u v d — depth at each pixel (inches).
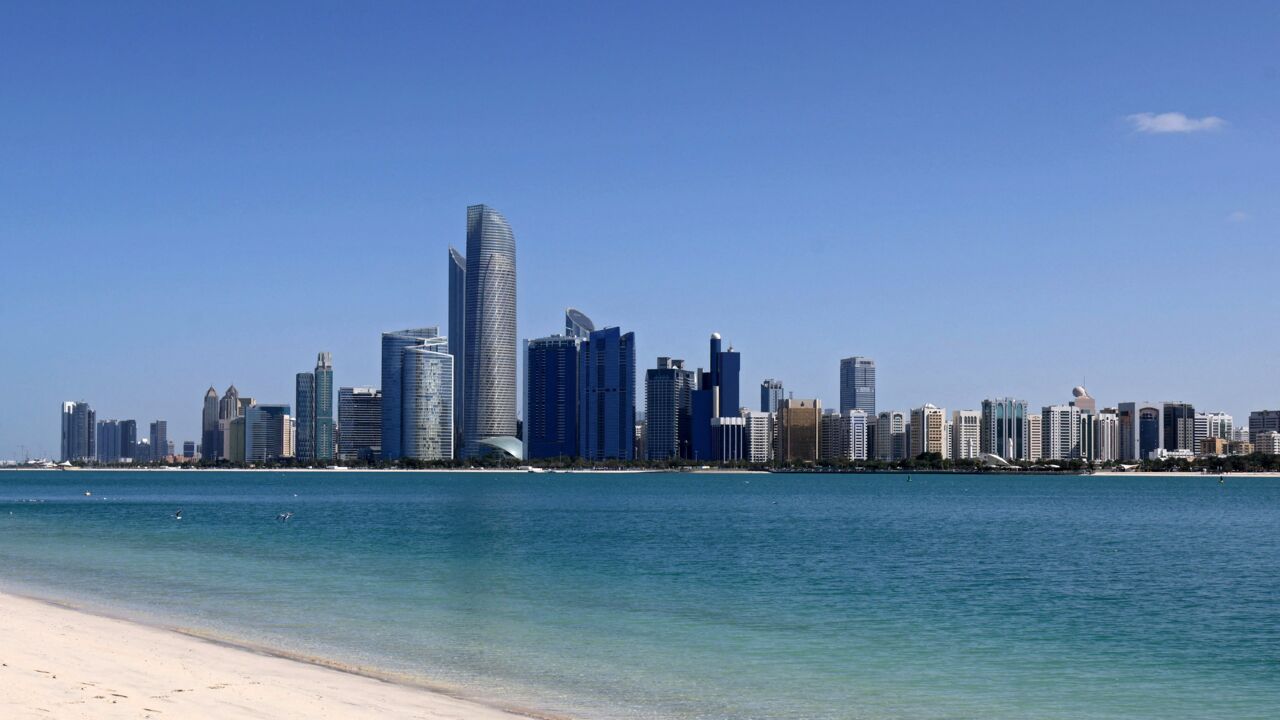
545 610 2126.0
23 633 1483.8
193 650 1456.7
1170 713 1314.0
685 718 1219.2
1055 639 1845.5
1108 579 2896.2
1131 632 1936.5
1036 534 5044.3
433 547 3870.6
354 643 1668.3
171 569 2888.8
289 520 6008.9
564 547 3941.9
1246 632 1950.1
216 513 6919.3
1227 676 1537.9
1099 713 1307.8
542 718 1160.2
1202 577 2967.5
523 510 7770.7
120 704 1032.2
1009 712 1302.9
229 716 1011.9
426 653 1594.5
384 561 3240.7
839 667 1555.1
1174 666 1609.3
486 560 3316.9
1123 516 7155.5
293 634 1744.6
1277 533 5201.8
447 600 2257.6
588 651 1646.2
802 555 3644.2
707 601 2321.6
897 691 1400.1
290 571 2864.2
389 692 1237.1
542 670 1485.0
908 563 3353.8
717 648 1700.3
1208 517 7022.6
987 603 2338.8
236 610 2041.1
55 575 2704.2
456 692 1302.9
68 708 998.4
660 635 1818.4
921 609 2223.2
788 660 1604.3
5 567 2915.8
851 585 2682.1
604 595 2409.0
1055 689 1435.8
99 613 1955.0
